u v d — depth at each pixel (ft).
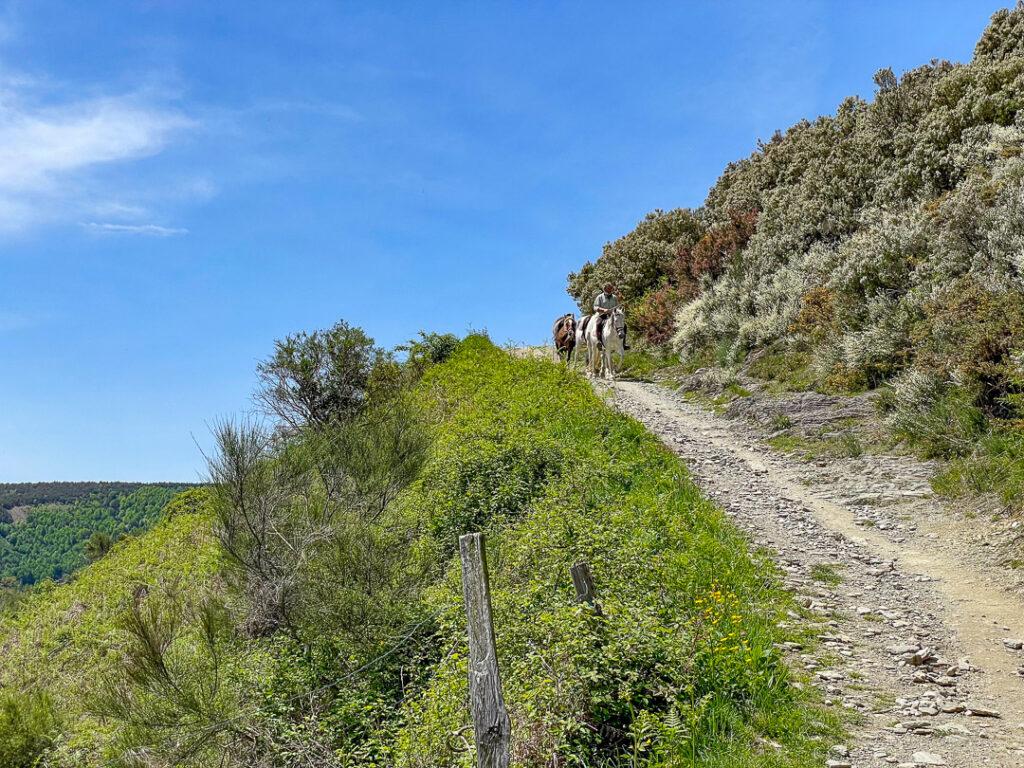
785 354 65.26
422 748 19.51
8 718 28.35
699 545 30.53
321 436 37.68
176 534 59.52
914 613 27.22
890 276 57.93
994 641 24.73
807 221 78.18
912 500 37.81
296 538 30.76
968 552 31.68
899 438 44.93
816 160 86.99
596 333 79.87
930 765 17.62
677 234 114.01
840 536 34.99
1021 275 44.96
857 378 54.24
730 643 22.50
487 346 89.86
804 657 23.47
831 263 67.10
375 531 32.24
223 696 24.68
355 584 29.43
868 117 82.07
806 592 29.01
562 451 41.81
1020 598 27.30
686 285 94.58
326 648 28.12
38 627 51.29
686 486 39.47
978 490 36.09
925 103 76.38
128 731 24.22
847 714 20.16
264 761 23.76
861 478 41.91
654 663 20.77
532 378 65.72
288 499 32.22
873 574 30.89
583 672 19.65
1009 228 49.34
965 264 52.19
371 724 24.38
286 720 25.26
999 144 61.57
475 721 14.71
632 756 17.83
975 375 42.55
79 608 51.70
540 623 22.30
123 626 25.91
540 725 18.89
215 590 38.47
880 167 75.31
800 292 69.31
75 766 27.30
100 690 26.18
